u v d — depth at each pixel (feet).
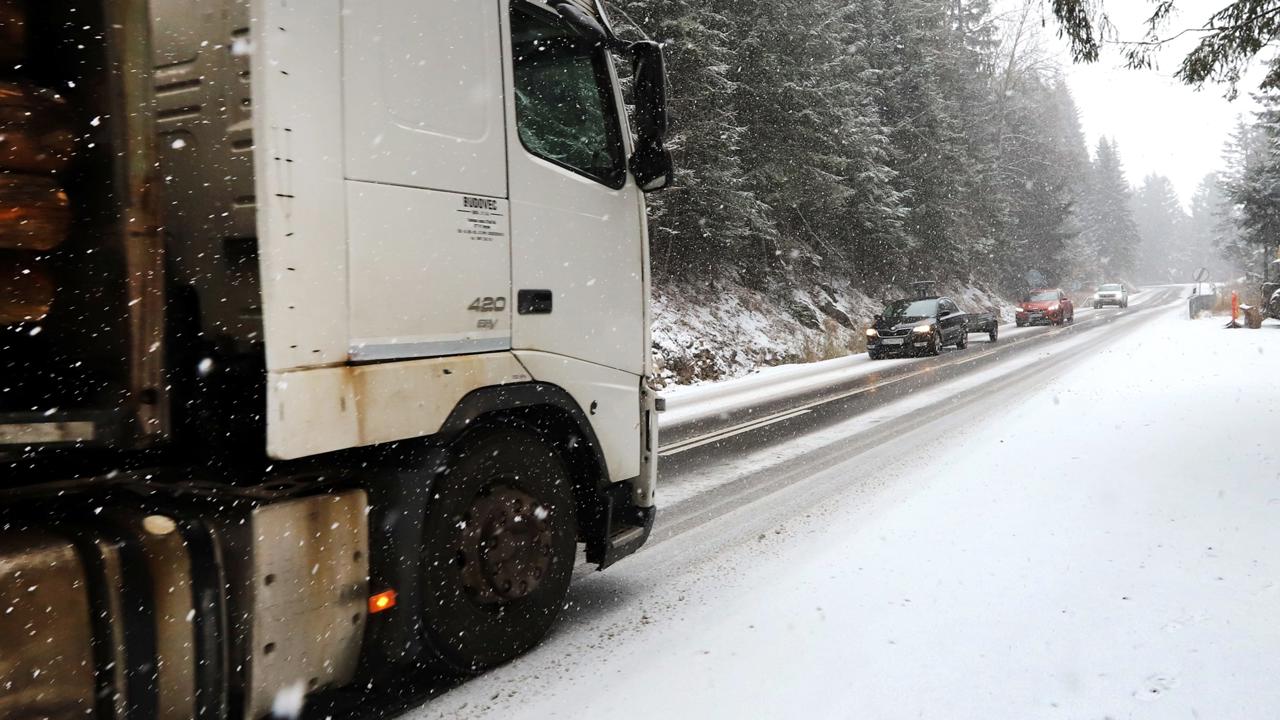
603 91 13.06
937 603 12.38
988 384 46.68
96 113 7.88
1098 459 22.27
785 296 86.63
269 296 8.03
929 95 111.04
